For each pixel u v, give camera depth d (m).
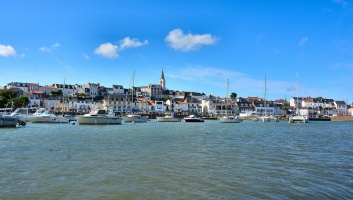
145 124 79.81
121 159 20.48
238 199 12.15
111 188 13.52
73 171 16.64
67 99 168.12
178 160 20.34
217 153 23.73
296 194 12.84
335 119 148.25
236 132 50.06
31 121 71.88
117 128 57.00
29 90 185.12
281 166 18.66
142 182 14.55
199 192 13.04
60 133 41.53
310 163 19.75
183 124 84.56
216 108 185.75
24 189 13.21
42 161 19.38
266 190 13.38
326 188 13.76
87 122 67.06
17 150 24.00
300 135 44.69
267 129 61.94
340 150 26.47
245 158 21.47
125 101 163.00
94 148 25.84
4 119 51.41
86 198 12.14
